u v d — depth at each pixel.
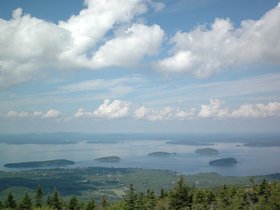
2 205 136.12
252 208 109.56
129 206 116.25
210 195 121.12
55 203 137.50
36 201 141.00
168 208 117.12
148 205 118.44
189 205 116.88
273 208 106.69
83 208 134.88
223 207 113.81
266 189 121.81
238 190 125.56
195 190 127.19
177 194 117.19
